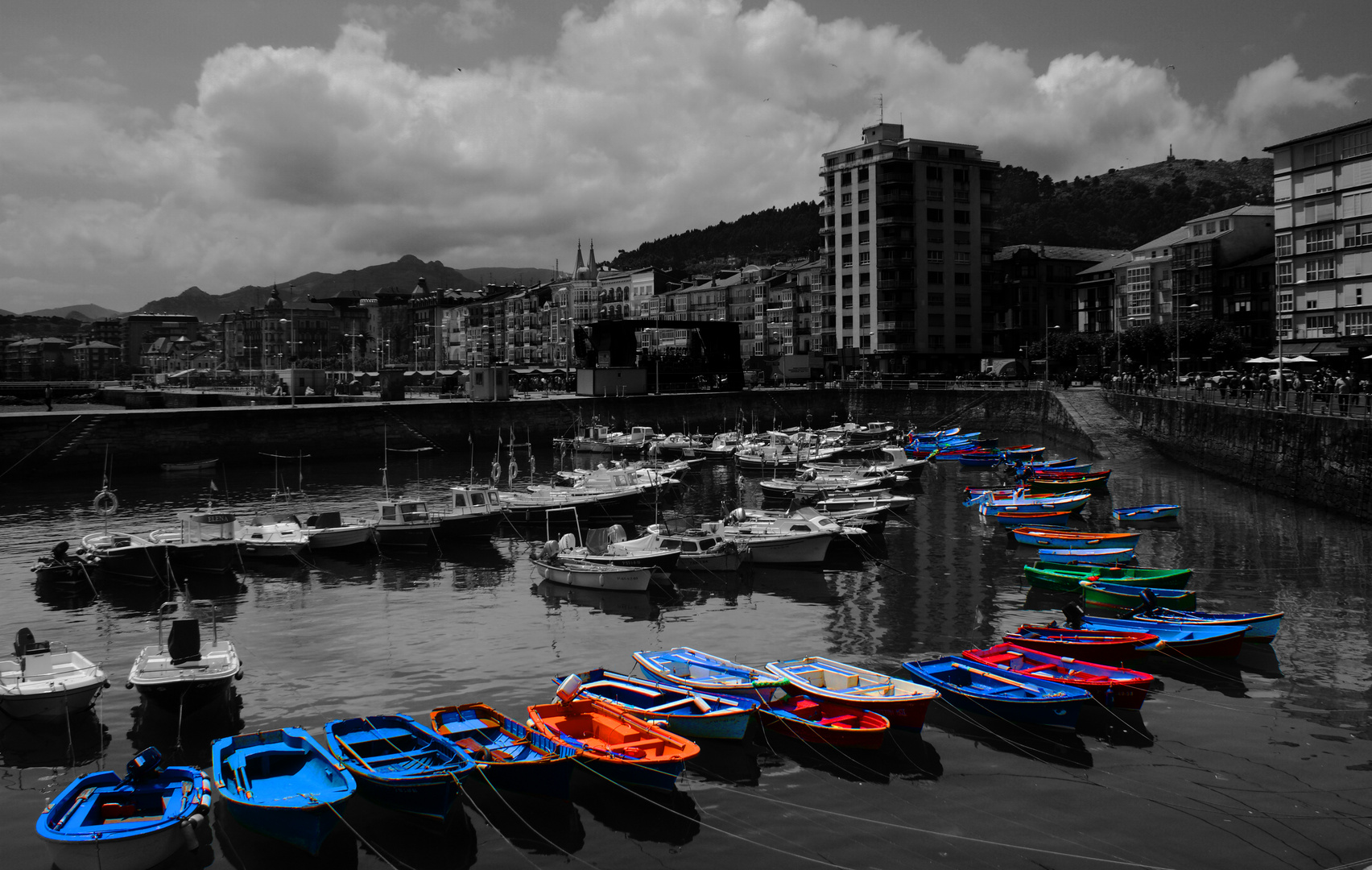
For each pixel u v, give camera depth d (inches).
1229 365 4527.6
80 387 6033.5
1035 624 1318.9
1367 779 849.5
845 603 1475.1
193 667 1016.9
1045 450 3555.6
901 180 5826.8
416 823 778.8
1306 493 2289.6
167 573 1644.9
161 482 3142.2
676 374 5177.2
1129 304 6013.8
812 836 767.1
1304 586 1517.0
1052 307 6609.3
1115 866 723.4
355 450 3890.3
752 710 911.7
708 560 1689.2
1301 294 3880.4
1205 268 5241.1
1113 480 2790.4
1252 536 1923.0
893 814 797.9
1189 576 1443.2
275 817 727.1
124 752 932.6
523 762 781.9
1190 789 835.4
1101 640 1123.9
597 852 746.8
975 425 4788.4
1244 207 5438.0
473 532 2009.1
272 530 1883.6
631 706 922.7
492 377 4431.6
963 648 1237.7
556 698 935.7
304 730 965.2
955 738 936.9
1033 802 815.1
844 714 930.1
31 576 1722.4
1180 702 1023.6
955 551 1875.0
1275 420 2466.8
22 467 3206.2
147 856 695.1
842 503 2149.4
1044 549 1824.6
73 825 700.0
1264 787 837.2
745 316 7234.3
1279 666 1131.3
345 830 775.1
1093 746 917.2
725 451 3764.8
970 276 6077.8
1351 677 1093.1
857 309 6087.6
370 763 788.6
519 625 1370.6
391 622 1393.9
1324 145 3759.8
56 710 984.9
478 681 1125.1
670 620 1386.6
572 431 4480.8
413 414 4052.7
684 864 731.4
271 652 1250.6
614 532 1713.8
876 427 4306.1
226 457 3597.4
